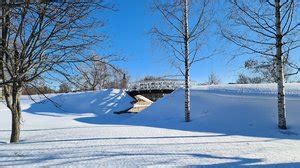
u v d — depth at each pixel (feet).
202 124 74.79
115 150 34.35
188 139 43.88
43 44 41.88
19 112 51.44
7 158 31.73
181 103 103.19
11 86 48.44
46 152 34.22
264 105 76.74
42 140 46.06
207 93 99.66
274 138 48.34
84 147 36.78
